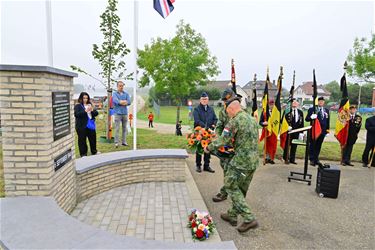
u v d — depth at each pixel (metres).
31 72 2.76
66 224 2.26
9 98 2.77
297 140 5.56
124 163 4.77
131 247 1.94
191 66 16.64
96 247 1.92
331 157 7.55
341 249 3.00
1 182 4.43
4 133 2.83
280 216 3.84
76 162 4.33
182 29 17.38
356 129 6.90
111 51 8.51
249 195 4.66
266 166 6.69
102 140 8.30
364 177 5.96
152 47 17.17
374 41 19.97
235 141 3.24
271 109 7.39
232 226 3.48
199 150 4.09
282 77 6.45
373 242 3.17
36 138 2.85
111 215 3.62
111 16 8.34
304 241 3.15
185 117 26.95
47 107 2.88
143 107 36.31
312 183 5.39
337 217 3.84
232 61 6.04
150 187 4.77
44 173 2.90
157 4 6.24
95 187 4.30
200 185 5.11
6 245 1.93
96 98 16.27
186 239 3.05
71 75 3.49
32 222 2.28
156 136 9.94
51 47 5.54
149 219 3.53
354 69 20.86
